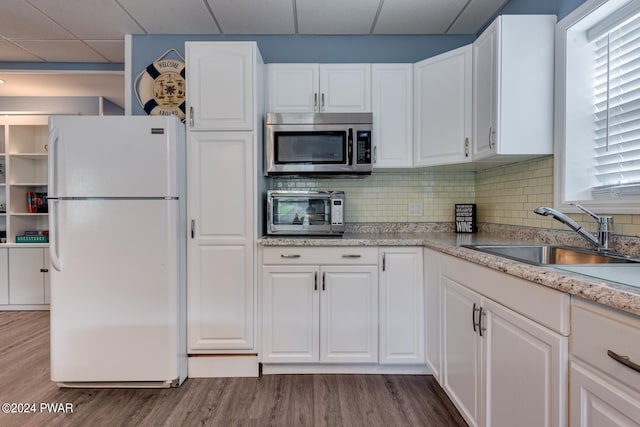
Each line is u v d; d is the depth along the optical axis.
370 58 2.68
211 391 2.01
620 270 1.04
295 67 2.44
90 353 2.00
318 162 2.33
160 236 2.00
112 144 1.99
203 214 2.16
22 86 3.57
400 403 1.89
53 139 1.96
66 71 3.14
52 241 1.97
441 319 1.85
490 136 1.88
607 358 0.81
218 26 2.52
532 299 1.08
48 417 1.76
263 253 2.15
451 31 2.62
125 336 2.01
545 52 1.79
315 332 2.15
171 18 2.41
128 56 2.63
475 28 2.57
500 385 1.27
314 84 2.44
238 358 2.19
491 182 2.48
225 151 2.16
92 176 1.98
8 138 3.58
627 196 1.50
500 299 1.27
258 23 2.48
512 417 1.19
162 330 2.01
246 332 2.16
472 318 1.49
